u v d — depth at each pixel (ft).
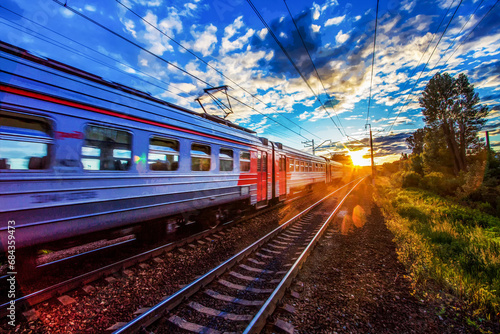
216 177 19.97
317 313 9.85
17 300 8.91
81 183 10.89
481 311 9.94
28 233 9.29
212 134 19.40
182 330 8.66
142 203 13.70
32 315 8.79
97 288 11.01
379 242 19.77
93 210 11.36
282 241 20.18
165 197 15.17
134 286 11.49
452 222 24.98
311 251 17.17
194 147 17.70
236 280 12.80
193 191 17.40
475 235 19.39
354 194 56.24
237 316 9.43
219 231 21.27
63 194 10.28
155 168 14.48
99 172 11.60
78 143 10.80
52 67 10.66
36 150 9.53
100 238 13.24
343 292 11.63
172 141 15.79
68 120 10.46
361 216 30.42
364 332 8.79
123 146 12.75
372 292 11.64
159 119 14.73
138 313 9.36
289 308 9.96
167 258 14.78
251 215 27.55
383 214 31.71
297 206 37.22
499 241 17.69
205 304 10.38
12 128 8.90
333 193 56.08
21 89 9.09
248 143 25.39
